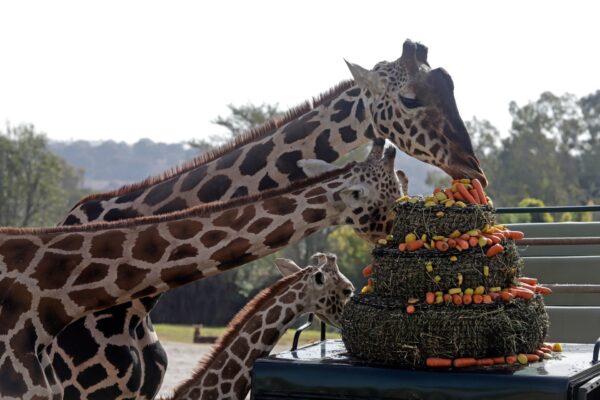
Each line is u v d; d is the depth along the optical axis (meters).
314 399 4.35
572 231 6.97
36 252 5.10
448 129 5.73
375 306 4.48
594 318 6.41
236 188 6.45
